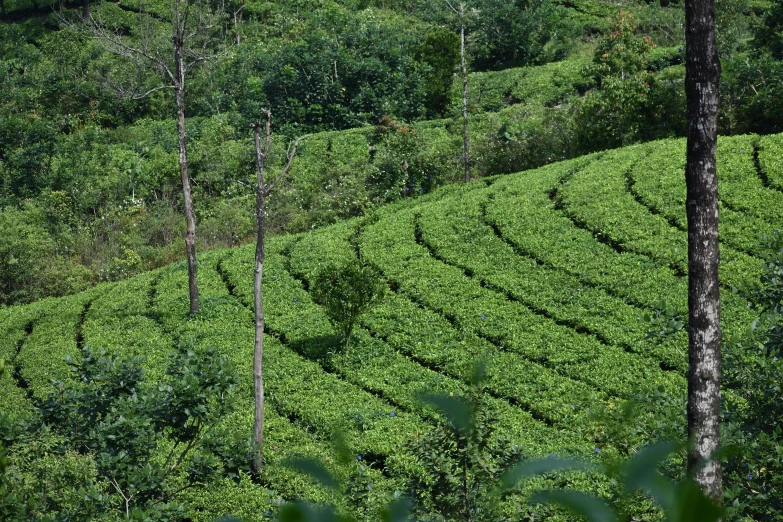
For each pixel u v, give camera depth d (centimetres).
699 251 964
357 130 4641
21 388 2408
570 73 5222
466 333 2295
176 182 4253
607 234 2678
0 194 4178
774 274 1101
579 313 2298
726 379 1073
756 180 2747
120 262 3522
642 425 989
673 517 118
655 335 1084
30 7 7031
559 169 3338
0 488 447
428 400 172
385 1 6788
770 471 905
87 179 4156
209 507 1625
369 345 2319
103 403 1226
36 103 5297
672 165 3025
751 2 6075
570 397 1886
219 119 4950
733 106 3419
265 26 6253
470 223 2975
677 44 5603
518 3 6000
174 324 2658
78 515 1047
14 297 3422
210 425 1302
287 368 2247
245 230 3716
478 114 4838
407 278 2677
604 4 6731
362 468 964
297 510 148
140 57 5303
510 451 750
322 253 3005
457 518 662
